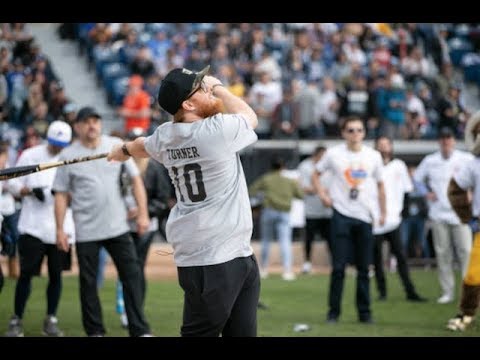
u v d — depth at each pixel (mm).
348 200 18844
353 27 45375
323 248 32906
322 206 29281
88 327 16094
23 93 35031
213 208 9922
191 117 10070
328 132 37344
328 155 19031
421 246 31125
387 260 31641
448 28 47656
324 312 20609
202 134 9828
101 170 16109
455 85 42312
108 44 42500
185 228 9992
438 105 39250
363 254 18875
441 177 22594
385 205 19672
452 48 47344
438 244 22734
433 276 29172
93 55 43031
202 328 10062
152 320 17906
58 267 17000
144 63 39125
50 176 16938
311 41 44406
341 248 18875
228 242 9945
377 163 19078
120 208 16188
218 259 9906
